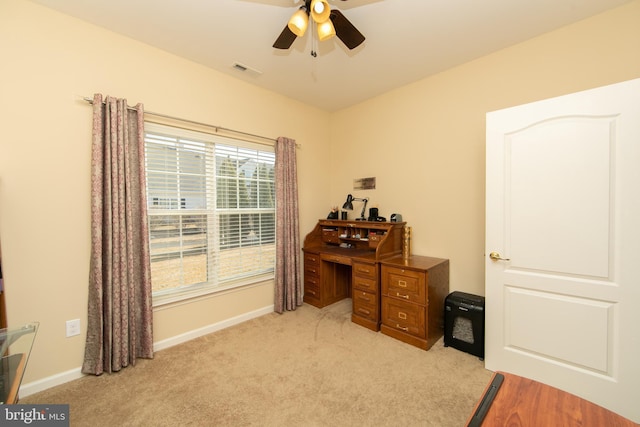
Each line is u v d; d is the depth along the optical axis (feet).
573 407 2.57
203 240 8.71
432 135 9.40
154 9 6.14
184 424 5.06
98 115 6.38
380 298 8.89
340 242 11.61
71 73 6.34
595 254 5.52
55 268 6.21
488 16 6.42
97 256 6.39
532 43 7.32
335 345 7.93
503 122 6.53
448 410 5.41
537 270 6.19
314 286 11.09
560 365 5.95
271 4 6.01
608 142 5.35
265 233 10.44
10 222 5.72
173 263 8.07
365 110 11.46
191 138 8.32
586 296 5.62
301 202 11.66
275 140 10.55
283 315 10.16
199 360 7.15
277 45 6.09
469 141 8.55
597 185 5.48
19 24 5.75
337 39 7.30
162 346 7.77
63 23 6.23
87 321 6.57
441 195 9.23
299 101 11.48
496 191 6.66
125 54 7.10
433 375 6.53
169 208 7.95
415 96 9.80
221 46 7.59
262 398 5.75
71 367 6.39
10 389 3.32
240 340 8.24
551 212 5.98
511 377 3.04
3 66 5.62
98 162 6.36
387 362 7.07
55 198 6.19
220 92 8.96
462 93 8.64
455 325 7.79
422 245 9.77
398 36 7.16
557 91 7.00
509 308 6.57
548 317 6.06
